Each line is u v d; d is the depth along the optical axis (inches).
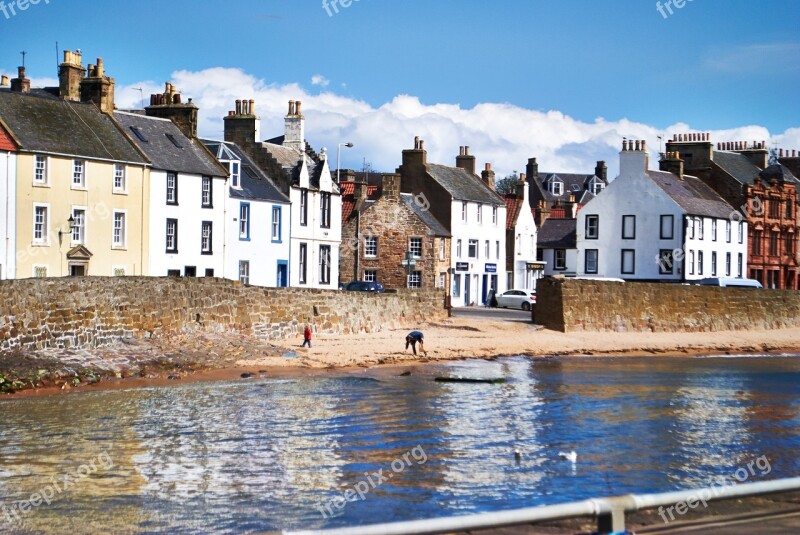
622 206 3553.2
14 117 2032.5
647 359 2058.3
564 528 724.7
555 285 2320.4
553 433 1095.6
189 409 1190.9
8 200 1943.9
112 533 715.4
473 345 2003.0
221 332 1695.4
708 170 3895.2
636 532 644.1
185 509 775.1
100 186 2128.4
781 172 4055.1
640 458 971.9
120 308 1507.1
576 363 1903.3
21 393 1269.7
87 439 1004.6
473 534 708.0
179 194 2317.9
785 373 1797.5
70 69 2338.8
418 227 3026.6
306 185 2719.0
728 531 643.5
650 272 3499.0
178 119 2509.8
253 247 2534.5
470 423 1146.7
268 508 779.4
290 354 1699.1
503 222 3486.7
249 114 2706.7
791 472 920.9
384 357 1761.8
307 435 1053.2
